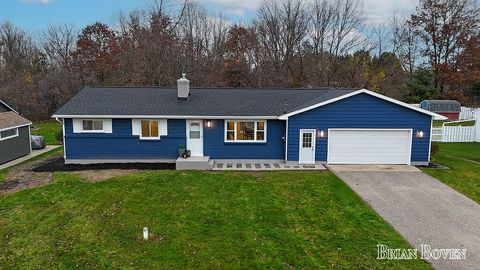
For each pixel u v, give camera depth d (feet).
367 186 43.68
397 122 53.72
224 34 138.21
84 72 135.33
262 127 56.29
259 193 40.91
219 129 55.93
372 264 25.34
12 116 63.41
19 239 29.37
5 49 155.12
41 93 127.34
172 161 56.39
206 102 58.70
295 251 27.25
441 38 137.18
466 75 131.64
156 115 53.67
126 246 27.99
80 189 41.57
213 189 42.11
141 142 55.77
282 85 129.70
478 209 36.01
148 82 116.67
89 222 32.48
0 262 25.91
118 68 131.13
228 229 31.12
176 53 119.85
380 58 139.95
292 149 54.95
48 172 50.19
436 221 32.96
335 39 130.82
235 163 56.13
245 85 131.44
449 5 133.49
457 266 25.05
